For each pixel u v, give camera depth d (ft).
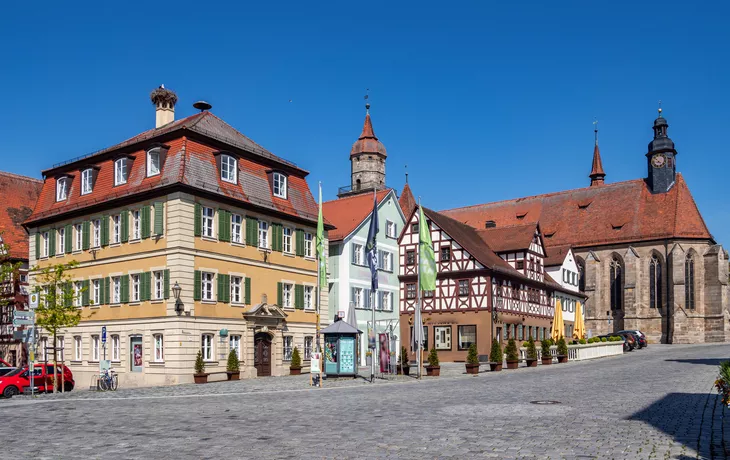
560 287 232.12
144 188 123.75
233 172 132.16
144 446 43.70
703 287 272.92
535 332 208.13
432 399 72.43
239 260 130.41
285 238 144.46
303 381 114.01
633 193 297.94
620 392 76.95
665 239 278.05
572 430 47.93
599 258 292.61
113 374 112.06
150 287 122.31
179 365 116.98
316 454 39.91
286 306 141.90
